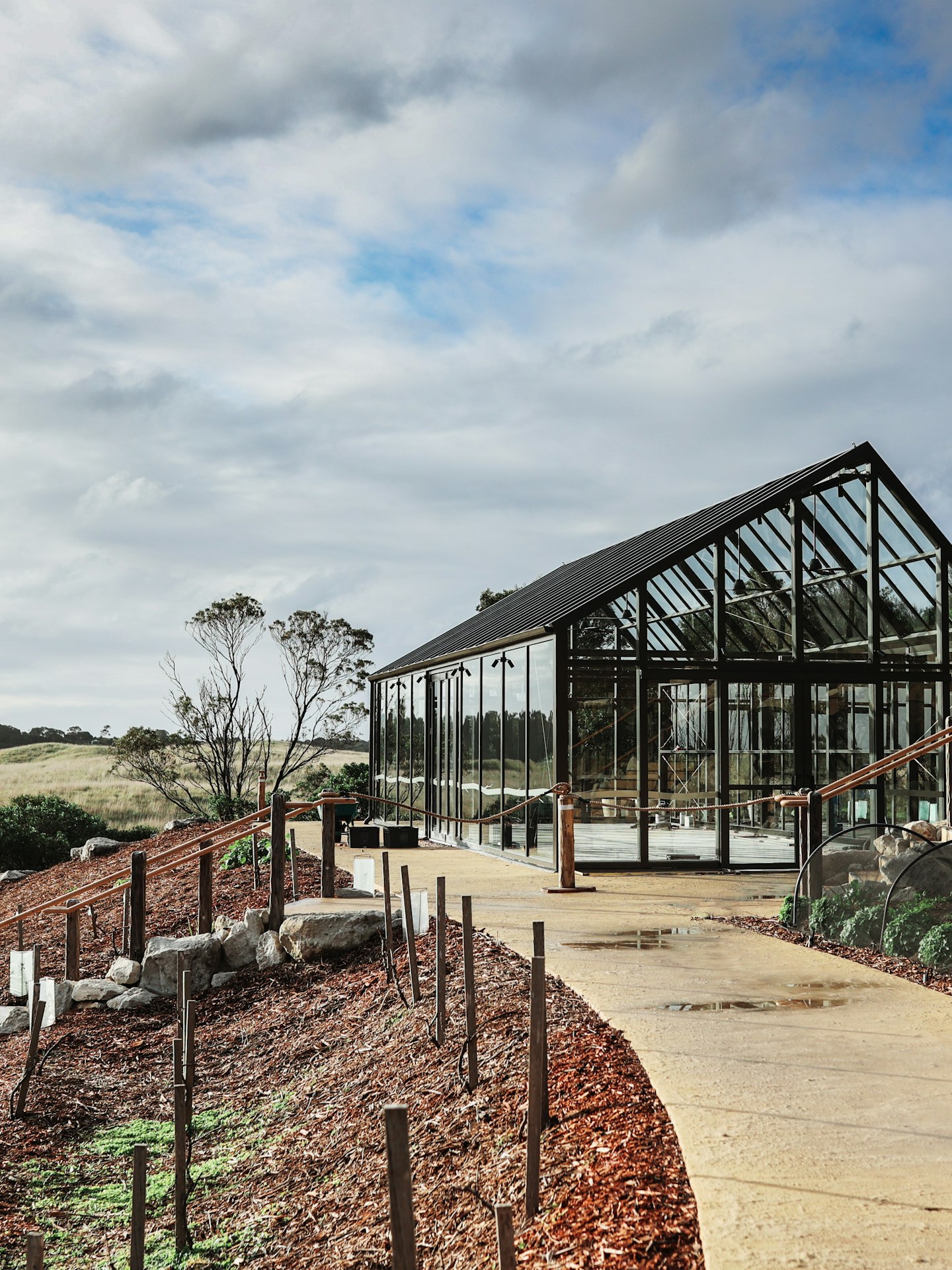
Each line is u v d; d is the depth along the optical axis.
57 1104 8.62
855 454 18.14
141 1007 11.13
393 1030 8.48
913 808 17.75
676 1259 3.89
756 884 14.96
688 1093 5.53
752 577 17.97
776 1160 4.64
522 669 18.66
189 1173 7.14
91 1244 6.29
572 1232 4.30
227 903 14.03
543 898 13.51
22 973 9.55
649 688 17.42
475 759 21.11
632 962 9.02
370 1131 6.70
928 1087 5.62
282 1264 5.51
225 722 34.31
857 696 18.20
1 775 54.31
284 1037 9.69
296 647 36.75
